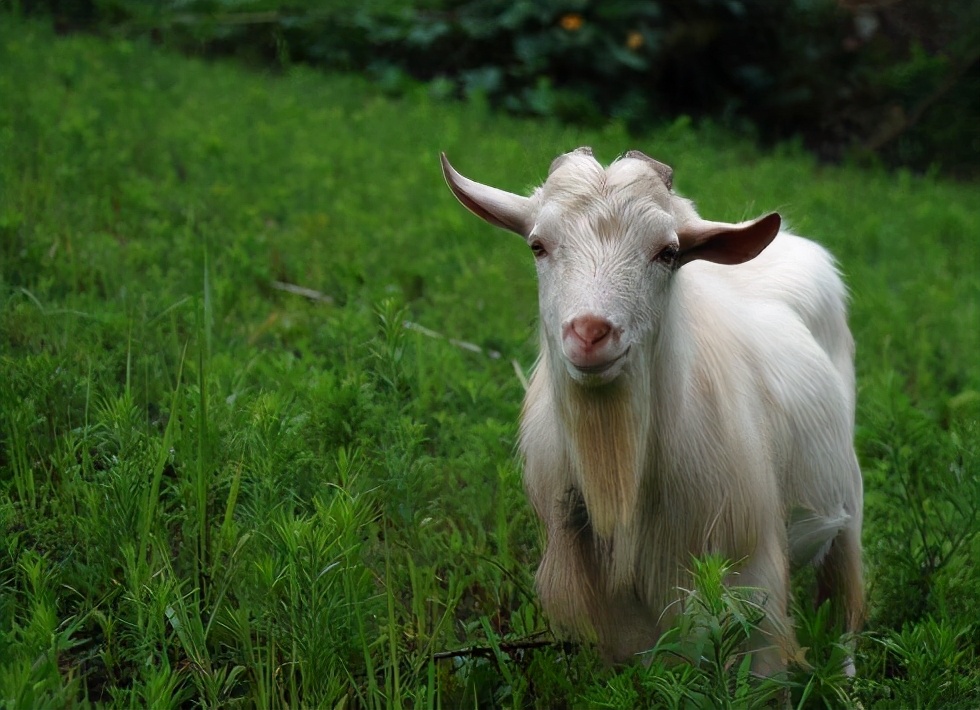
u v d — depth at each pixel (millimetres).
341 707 3662
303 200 9367
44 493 4414
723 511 3998
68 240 7191
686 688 3617
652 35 16297
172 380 5523
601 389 3695
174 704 3613
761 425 4238
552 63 15969
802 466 4512
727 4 16469
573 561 4113
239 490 4457
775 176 12883
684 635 3785
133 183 8789
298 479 4410
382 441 4629
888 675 4750
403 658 4094
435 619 4348
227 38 15242
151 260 7293
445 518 4652
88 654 4012
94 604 4141
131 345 5430
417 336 5898
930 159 17109
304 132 11312
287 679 3910
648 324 3658
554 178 3746
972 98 17141
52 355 5414
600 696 3662
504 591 4648
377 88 14734
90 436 4742
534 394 4277
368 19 15891
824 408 4621
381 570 4367
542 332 4148
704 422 3982
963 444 5426
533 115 14930
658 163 3820
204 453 4398
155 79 12578
